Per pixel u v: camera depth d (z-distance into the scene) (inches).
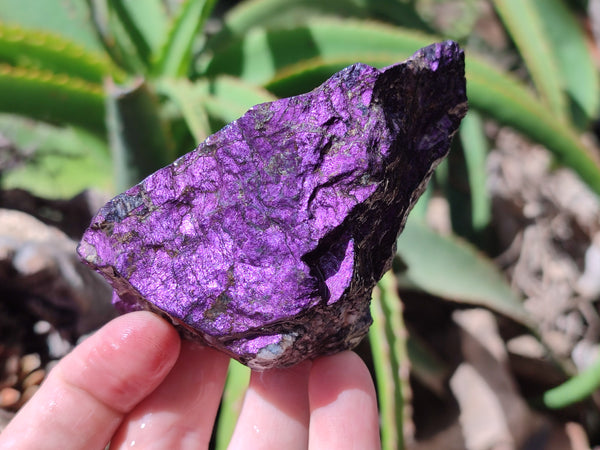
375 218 4.3
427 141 4.7
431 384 6.8
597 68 8.7
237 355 4.3
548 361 7.3
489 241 8.4
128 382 4.6
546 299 8.0
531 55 8.0
